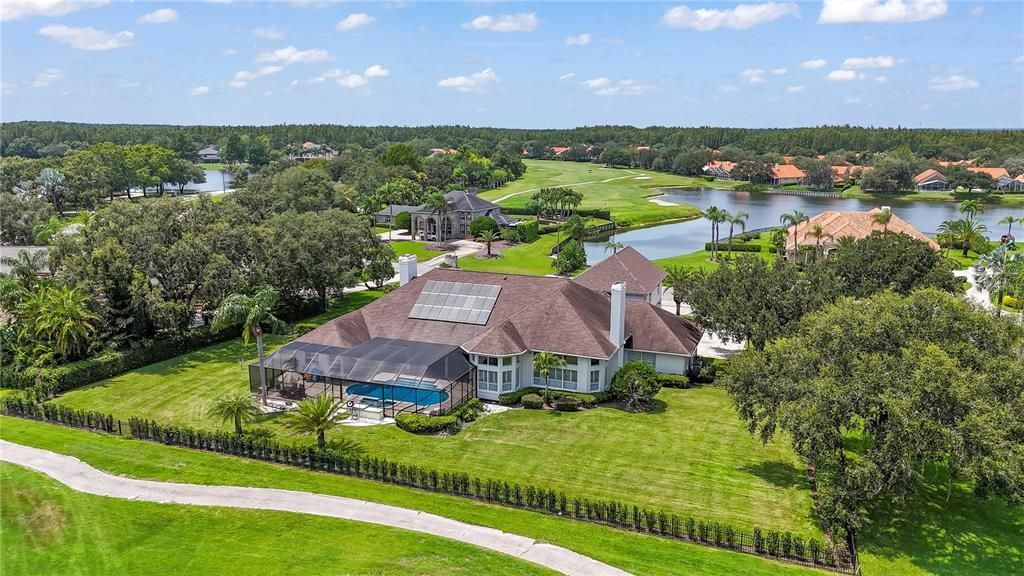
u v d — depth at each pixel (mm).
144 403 54188
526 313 59406
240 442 44844
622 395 55156
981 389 33125
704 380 62906
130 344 64312
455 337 58688
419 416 50188
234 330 72812
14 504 37125
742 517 37781
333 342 57656
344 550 33000
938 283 62844
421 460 44562
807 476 42969
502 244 143000
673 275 85500
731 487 41375
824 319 39750
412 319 61688
